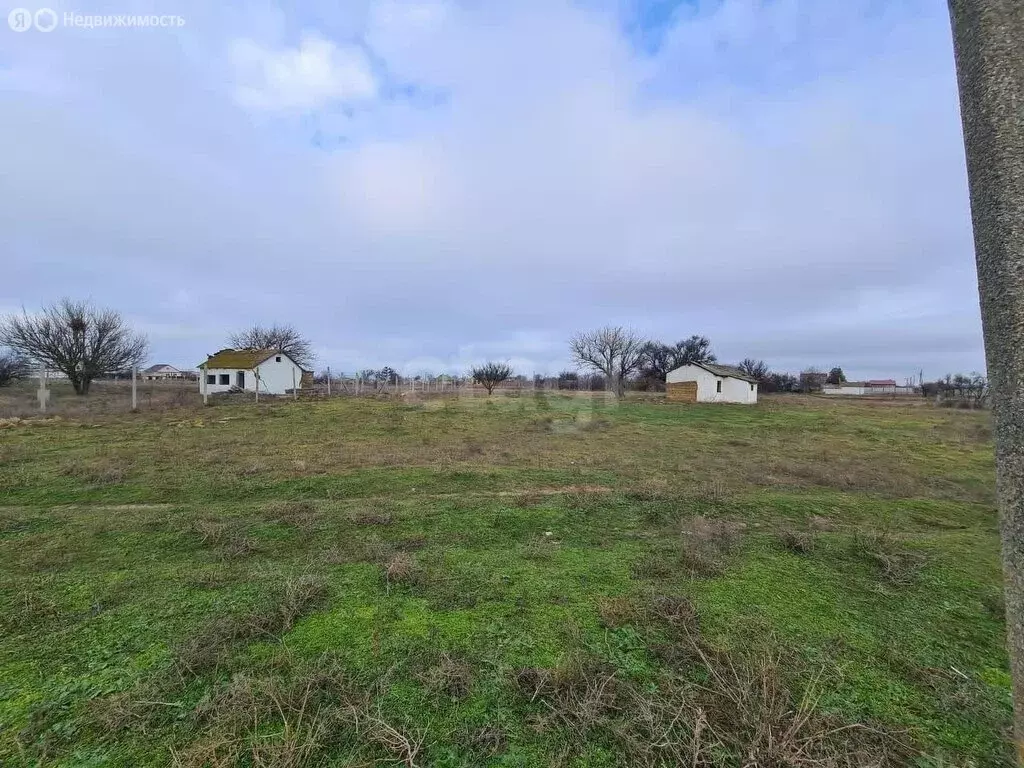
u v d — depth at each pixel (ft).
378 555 11.39
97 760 5.33
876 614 9.11
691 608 8.83
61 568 10.50
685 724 5.88
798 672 7.08
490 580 10.18
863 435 41.75
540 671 6.86
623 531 13.80
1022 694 3.93
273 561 11.03
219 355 99.45
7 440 27.63
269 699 6.15
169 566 10.64
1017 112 3.72
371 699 6.34
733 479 21.11
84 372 73.82
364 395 76.84
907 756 5.63
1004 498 3.99
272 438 30.25
